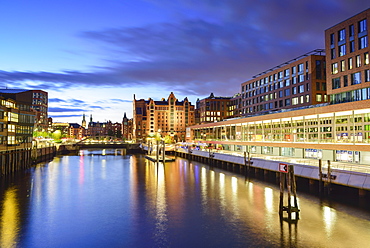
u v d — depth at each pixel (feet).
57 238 92.22
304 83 282.36
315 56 274.16
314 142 219.20
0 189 167.32
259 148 297.74
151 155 418.72
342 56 203.10
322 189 148.25
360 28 189.06
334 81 211.41
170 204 132.36
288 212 108.47
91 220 109.81
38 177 213.05
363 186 123.34
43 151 366.02
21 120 245.45
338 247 83.10
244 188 167.22
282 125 264.11
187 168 271.90
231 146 358.64
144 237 92.73
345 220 105.19
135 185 181.37
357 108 176.76
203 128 462.60
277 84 329.93
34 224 105.19
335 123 206.18
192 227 101.19
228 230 97.66
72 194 154.81
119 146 538.47
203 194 152.46
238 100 544.62
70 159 375.04
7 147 217.97
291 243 86.12
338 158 197.36
